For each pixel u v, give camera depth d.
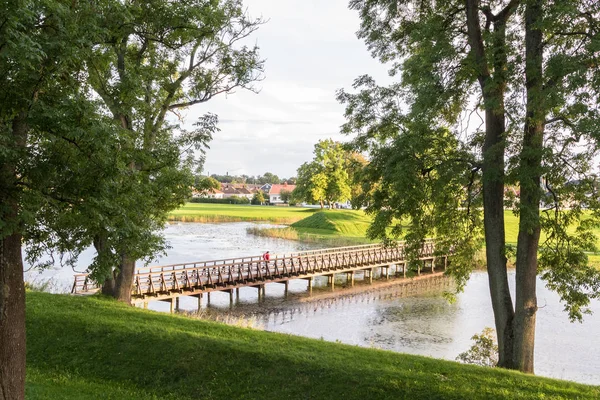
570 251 12.64
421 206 13.74
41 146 7.98
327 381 10.21
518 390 9.70
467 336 21.91
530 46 11.53
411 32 13.42
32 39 7.00
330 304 28.25
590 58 10.04
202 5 15.15
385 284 34.66
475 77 11.86
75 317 13.62
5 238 7.58
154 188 13.81
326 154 73.69
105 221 8.76
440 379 10.11
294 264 31.25
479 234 15.60
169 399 10.24
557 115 11.18
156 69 15.23
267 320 24.14
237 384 10.50
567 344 20.77
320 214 71.25
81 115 7.68
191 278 25.77
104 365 11.52
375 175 13.63
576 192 12.14
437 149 12.93
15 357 7.75
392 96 13.62
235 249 44.75
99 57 10.09
